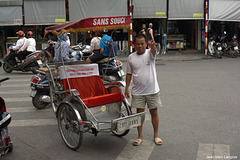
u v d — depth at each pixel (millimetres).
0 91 8148
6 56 11094
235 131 4793
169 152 4094
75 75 4828
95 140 4645
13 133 4996
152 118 4430
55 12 14961
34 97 6328
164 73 10562
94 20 4594
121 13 14594
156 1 14625
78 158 3990
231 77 9430
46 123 5508
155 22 17344
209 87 8055
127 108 4535
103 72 7359
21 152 4223
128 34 16641
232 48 15148
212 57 15062
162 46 17000
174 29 17828
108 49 7199
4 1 14914
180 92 7551
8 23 15156
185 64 12930
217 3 14719
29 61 10797
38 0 14891
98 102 4422
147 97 4238
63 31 4645
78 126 3982
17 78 10242
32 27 17062
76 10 14695
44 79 6246
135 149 4234
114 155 4062
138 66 4168
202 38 17766
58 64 5125
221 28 17500
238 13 14930
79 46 9016
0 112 3887
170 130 4918
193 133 4758
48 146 4438
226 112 5809
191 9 14828
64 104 4301
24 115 6008
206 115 5652
